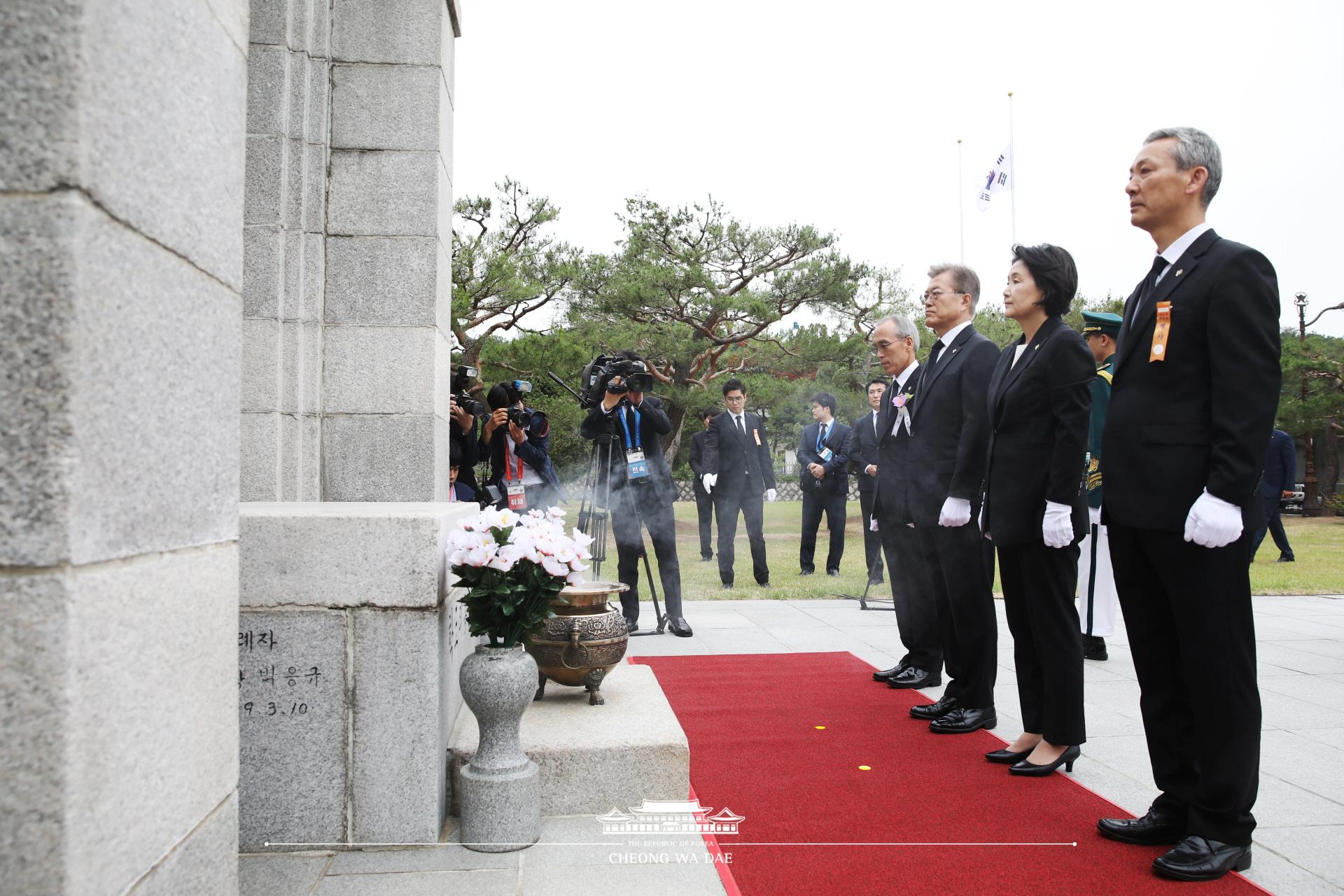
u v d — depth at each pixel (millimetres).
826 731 3973
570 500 17109
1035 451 3420
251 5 4379
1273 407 2512
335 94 4461
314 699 2738
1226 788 2535
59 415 1244
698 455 11672
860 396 21484
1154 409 2709
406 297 4453
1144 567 2777
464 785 2740
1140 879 2518
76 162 1259
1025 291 3555
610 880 2512
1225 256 2619
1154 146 2771
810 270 19656
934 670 4805
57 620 1239
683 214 20312
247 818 2721
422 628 2752
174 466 1553
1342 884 2492
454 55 4984
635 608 6383
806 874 2537
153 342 1472
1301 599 8281
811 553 10094
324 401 4430
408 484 4434
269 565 2738
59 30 1262
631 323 19719
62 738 1237
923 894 2418
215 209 1713
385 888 2463
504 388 5914
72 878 1248
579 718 3277
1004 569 3594
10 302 1247
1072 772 3438
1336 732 4012
